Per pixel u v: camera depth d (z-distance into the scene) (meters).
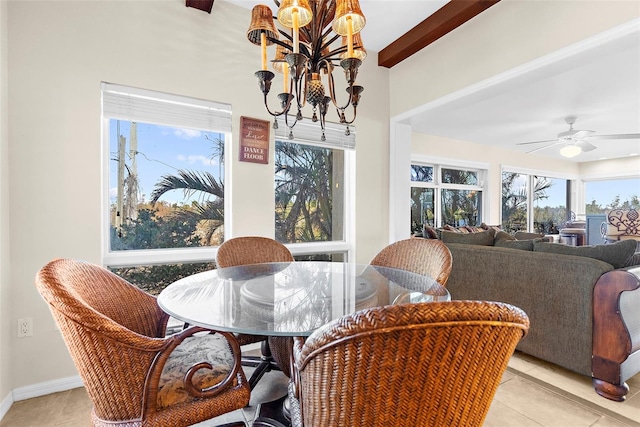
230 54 2.49
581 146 4.79
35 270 1.88
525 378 2.12
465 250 2.81
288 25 1.45
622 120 4.68
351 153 3.16
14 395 1.82
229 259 2.14
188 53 2.33
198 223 2.50
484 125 5.00
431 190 5.91
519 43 2.19
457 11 2.43
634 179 7.43
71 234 1.98
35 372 1.88
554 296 2.19
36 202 1.89
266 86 1.46
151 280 2.33
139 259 2.25
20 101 1.85
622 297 1.86
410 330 0.60
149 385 1.01
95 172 2.05
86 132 2.02
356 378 0.67
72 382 1.97
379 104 3.27
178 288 1.51
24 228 1.86
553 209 7.86
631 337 1.86
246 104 2.55
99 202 2.06
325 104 1.61
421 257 2.02
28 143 1.87
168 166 2.40
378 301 1.28
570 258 2.13
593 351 1.97
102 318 0.95
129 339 0.97
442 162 5.86
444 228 5.02
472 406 0.73
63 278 1.09
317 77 1.55
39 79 1.89
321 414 0.76
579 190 8.26
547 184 7.72
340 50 1.57
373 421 0.69
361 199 3.16
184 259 2.40
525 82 2.30
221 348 1.39
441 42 2.76
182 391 1.09
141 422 1.00
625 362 1.87
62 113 1.95
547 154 7.27
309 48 1.58
